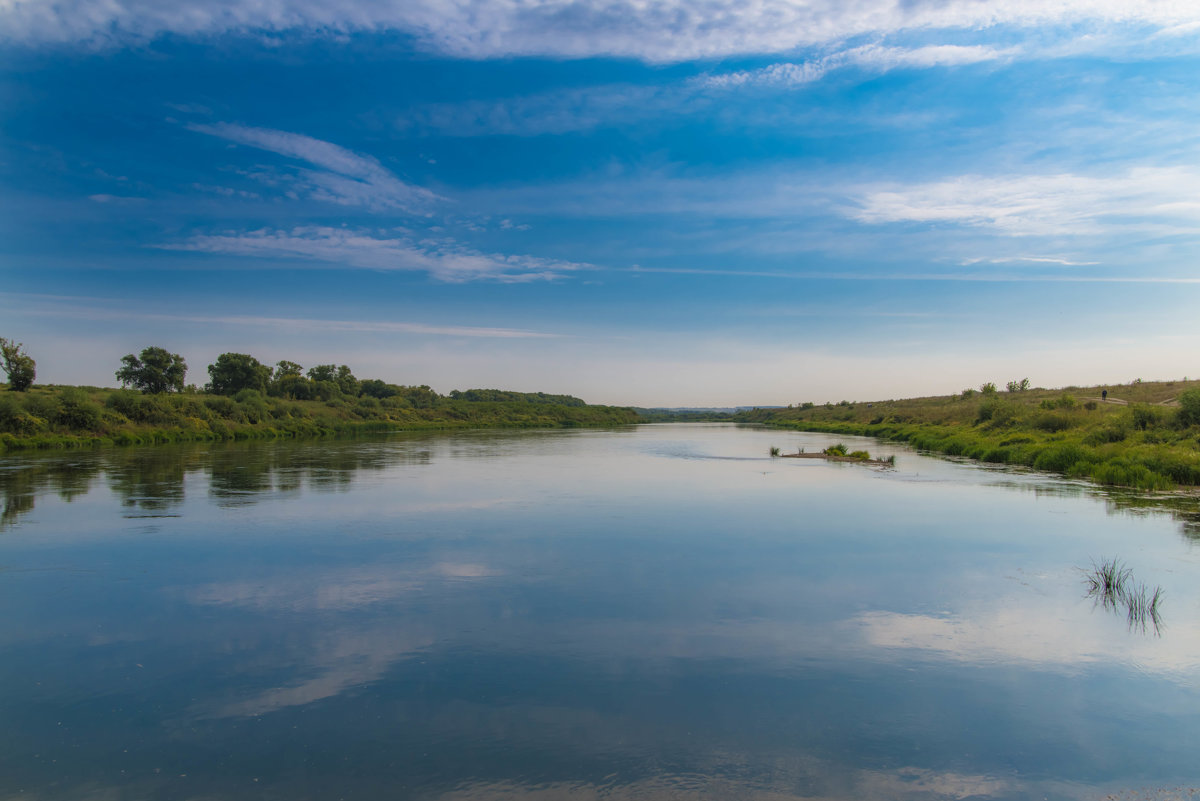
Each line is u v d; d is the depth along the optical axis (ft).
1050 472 101.65
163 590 38.68
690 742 21.97
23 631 32.17
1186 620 33.63
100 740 22.04
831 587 39.47
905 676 27.22
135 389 220.84
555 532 55.11
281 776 19.92
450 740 22.03
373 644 30.58
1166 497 73.56
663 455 137.69
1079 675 27.32
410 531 55.11
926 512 64.69
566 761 20.77
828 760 20.90
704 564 44.75
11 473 92.38
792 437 224.74
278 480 88.58
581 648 30.12
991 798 18.98
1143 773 20.27
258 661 28.63
